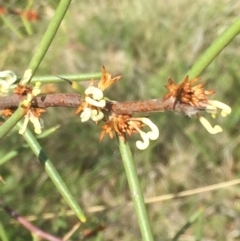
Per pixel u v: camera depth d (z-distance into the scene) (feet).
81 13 1.30
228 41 0.31
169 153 1.18
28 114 0.34
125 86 1.21
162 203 1.14
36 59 0.36
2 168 1.09
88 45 1.26
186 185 1.17
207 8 1.28
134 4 1.32
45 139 1.15
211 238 1.13
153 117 1.17
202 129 1.19
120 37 1.27
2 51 1.21
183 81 0.31
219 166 1.19
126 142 0.34
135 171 0.34
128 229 1.07
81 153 1.16
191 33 1.26
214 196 1.15
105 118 0.34
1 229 0.60
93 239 0.93
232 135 1.20
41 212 1.06
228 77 1.24
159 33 1.27
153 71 1.24
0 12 0.69
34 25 1.24
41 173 1.10
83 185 1.13
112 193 1.15
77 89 0.34
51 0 1.24
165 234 1.12
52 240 0.60
